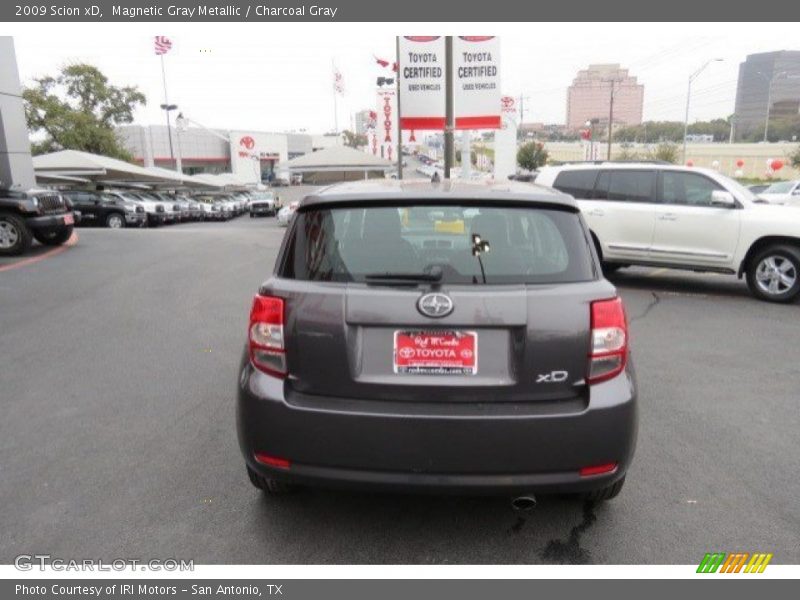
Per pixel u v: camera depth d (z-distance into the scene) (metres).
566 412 2.65
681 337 6.74
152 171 46.72
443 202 2.90
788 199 21.16
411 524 3.20
